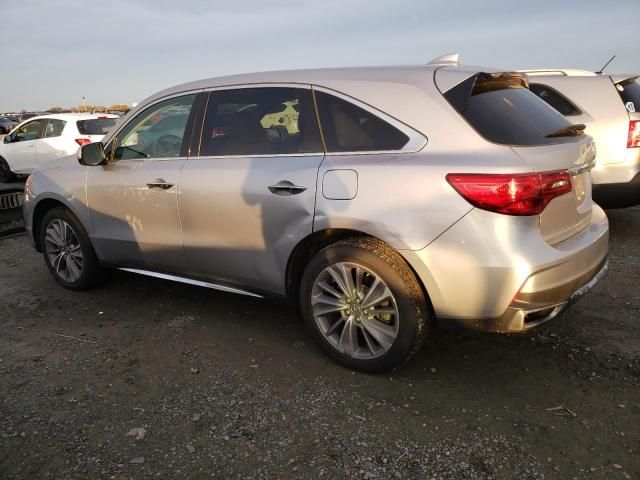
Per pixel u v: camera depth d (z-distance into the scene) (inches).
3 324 148.2
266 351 129.9
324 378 117.0
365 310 113.0
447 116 104.6
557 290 99.7
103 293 170.4
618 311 148.0
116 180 148.6
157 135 145.3
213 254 133.6
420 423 100.7
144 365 124.0
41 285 179.8
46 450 93.9
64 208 166.9
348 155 112.4
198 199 131.1
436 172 100.3
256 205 121.7
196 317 150.7
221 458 91.8
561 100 220.2
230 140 131.0
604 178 213.6
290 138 121.6
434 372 118.6
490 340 132.6
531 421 100.9
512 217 96.0
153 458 91.8
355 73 119.0
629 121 208.1
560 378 115.5
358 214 107.1
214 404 107.7
